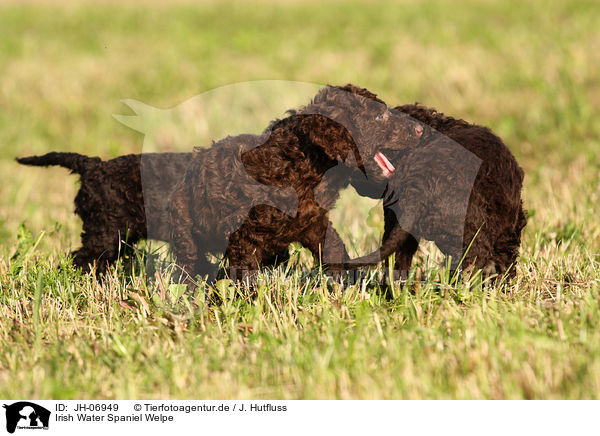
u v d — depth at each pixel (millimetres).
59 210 14969
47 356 8094
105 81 27516
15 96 25703
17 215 14797
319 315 8695
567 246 10875
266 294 8820
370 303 8984
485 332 7703
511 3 37000
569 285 9609
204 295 9039
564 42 26078
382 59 27953
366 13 39031
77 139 21297
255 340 8156
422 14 36938
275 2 44781
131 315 9148
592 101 20391
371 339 7832
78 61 30859
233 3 44969
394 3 41594
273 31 35750
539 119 19312
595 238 11398
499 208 9023
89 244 10086
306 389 7105
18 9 45219
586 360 7121
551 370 7098
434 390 6996
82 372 7746
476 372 7152
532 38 27719
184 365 7625
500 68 24406
